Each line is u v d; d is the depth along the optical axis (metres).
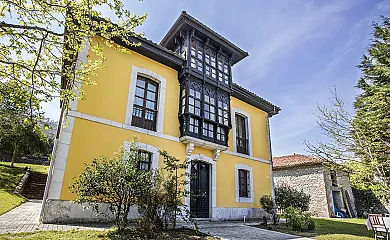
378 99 11.45
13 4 4.98
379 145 8.83
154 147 9.06
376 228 7.20
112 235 5.23
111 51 8.93
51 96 5.36
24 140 18.77
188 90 10.34
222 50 12.45
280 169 20.39
